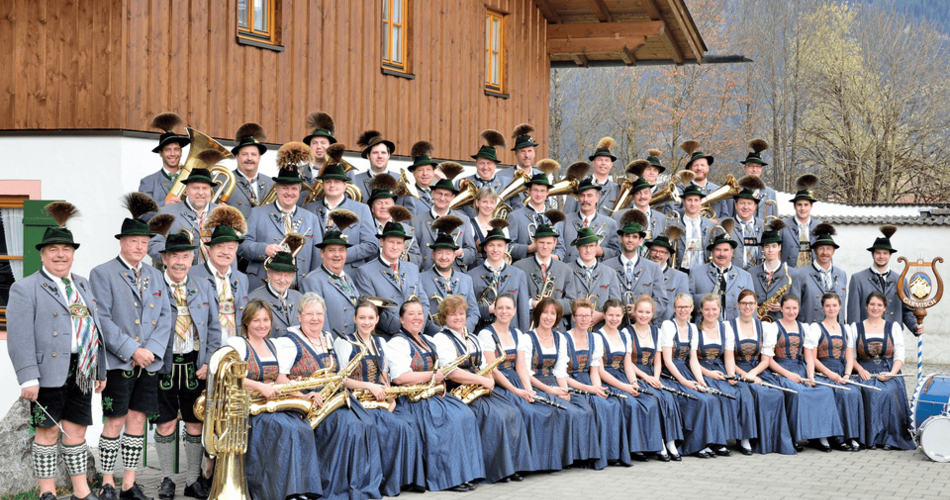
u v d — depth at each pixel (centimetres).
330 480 774
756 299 1082
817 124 3934
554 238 1024
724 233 1159
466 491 827
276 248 834
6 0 1055
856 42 4069
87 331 723
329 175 945
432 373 853
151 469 905
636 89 4141
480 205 1048
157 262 903
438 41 1532
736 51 4294
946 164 3653
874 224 2061
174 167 952
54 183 1036
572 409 919
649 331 1016
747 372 1047
